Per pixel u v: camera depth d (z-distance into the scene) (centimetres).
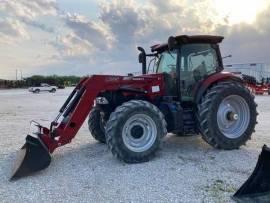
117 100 655
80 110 602
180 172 524
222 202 409
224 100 655
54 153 664
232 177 496
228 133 664
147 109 591
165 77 682
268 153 422
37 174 531
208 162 575
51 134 580
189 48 692
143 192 447
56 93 4144
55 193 452
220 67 721
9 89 6250
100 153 659
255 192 426
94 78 620
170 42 651
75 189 465
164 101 675
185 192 442
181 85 682
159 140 597
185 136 786
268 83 2994
